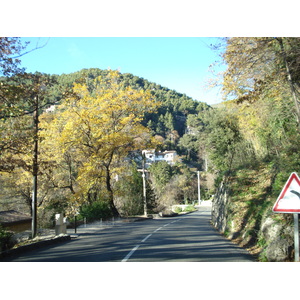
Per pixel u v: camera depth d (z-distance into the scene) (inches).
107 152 1157.7
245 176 708.0
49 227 1149.7
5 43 498.0
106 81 1190.3
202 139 1424.7
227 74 454.0
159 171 2854.3
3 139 583.5
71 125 1079.6
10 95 539.5
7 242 647.8
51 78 636.1
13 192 1384.1
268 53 417.4
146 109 1210.6
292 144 590.9
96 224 979.3
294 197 248.4
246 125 954.1
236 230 519.5
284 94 498.6
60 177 1370.6
